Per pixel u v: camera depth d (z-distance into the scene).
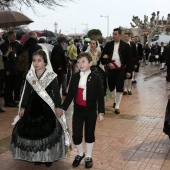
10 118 6.93
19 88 8.46
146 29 42.12
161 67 19.67
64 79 9.61
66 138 4.11
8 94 8.08
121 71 7.24
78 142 4.26
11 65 7.86
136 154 4.80
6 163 4.44
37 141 3.98
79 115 4.17
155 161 4.53
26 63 8.11
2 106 8.15
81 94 4.11
